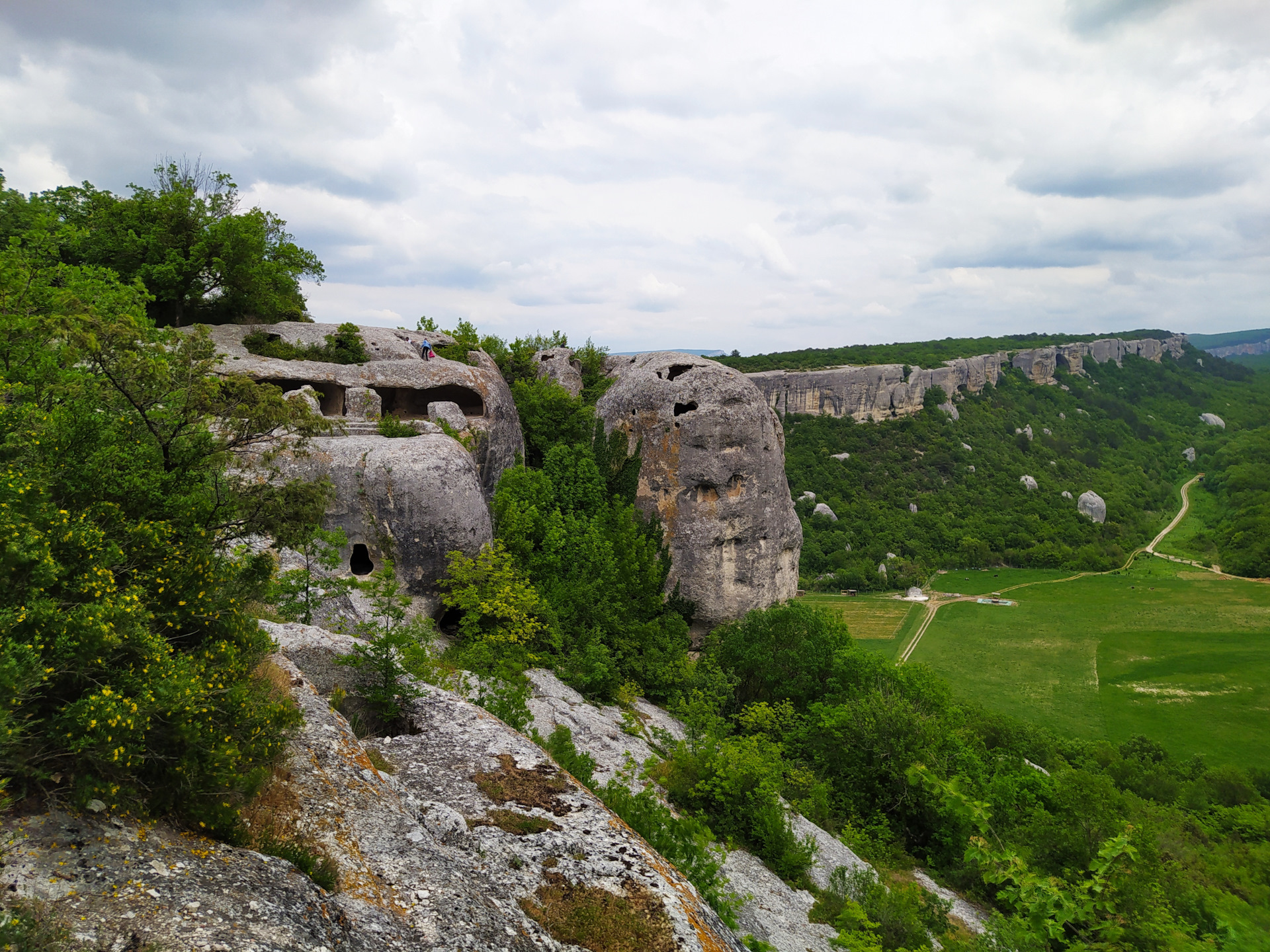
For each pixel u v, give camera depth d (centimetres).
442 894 827
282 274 4553
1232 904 1098
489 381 4159
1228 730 7412
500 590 2769
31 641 675
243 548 1110
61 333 1012
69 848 634
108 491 899
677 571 4344
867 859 2523
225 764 769
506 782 1198
